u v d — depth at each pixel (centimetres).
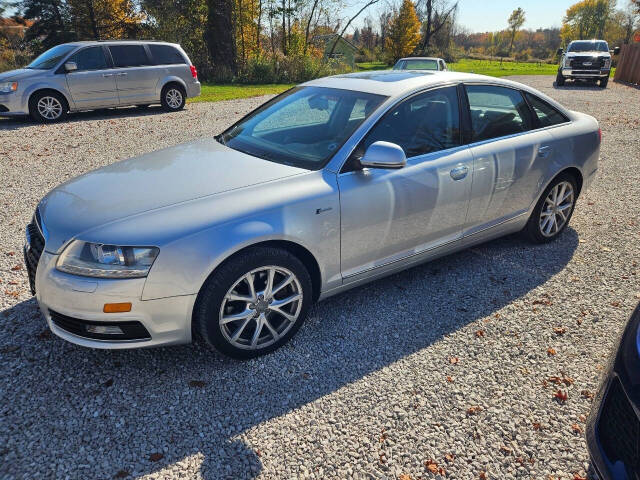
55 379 278
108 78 1127
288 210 286
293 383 282
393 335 330
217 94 1705
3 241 458
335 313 356
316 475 222
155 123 1070
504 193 402
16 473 218
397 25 6006
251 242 271
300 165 320
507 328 340
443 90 369
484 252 459
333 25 3156
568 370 298
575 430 253
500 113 402
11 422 246
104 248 250
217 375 287
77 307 252
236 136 384
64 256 256
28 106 1031
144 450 233
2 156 771
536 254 455
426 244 370
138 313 254
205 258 259
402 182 332
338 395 273
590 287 396
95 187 306
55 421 248
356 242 323
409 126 346
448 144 364
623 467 187
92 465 224
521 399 273
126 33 3372
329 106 364
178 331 268
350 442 241
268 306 295
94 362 294
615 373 204
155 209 269
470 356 309
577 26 9188
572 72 2108
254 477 220
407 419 256
